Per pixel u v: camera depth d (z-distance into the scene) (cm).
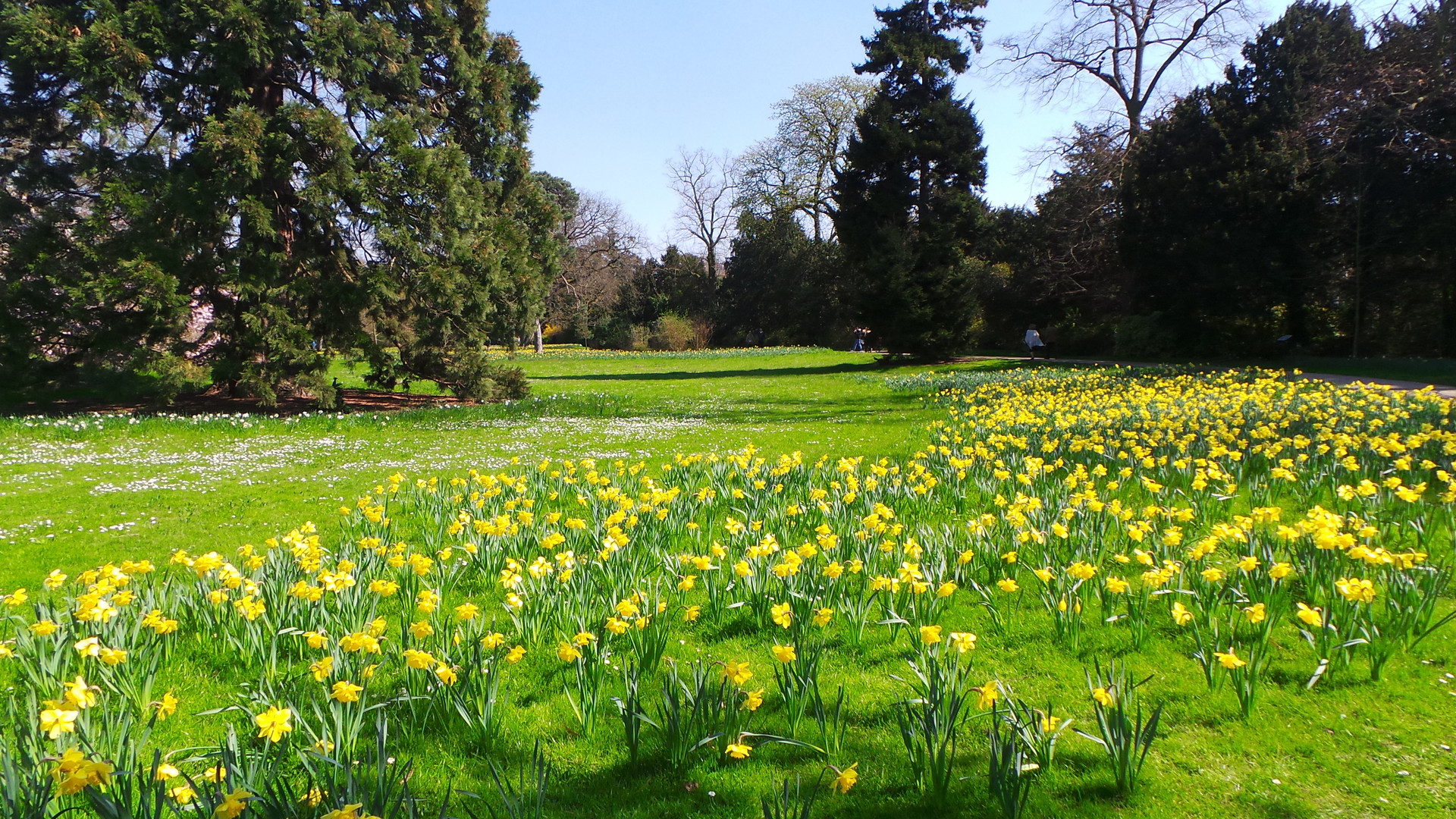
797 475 895
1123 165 3266
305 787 320
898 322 3319
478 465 1195
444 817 263
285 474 1139
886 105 3425
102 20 1711
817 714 359
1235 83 2844
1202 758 353
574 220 6141
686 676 444
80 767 240
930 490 793
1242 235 2631
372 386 2441
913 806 321
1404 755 349
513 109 2412
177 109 1828
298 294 1897
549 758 365
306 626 477
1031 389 1962
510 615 499
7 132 1875
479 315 2091
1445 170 2441
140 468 1191
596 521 690
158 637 457
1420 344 2762
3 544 746
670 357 4847
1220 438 978
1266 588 490
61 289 1791
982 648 476
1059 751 359
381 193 1931
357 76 1923
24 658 416
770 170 5256
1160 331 2995
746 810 321
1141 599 484
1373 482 773
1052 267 3719
